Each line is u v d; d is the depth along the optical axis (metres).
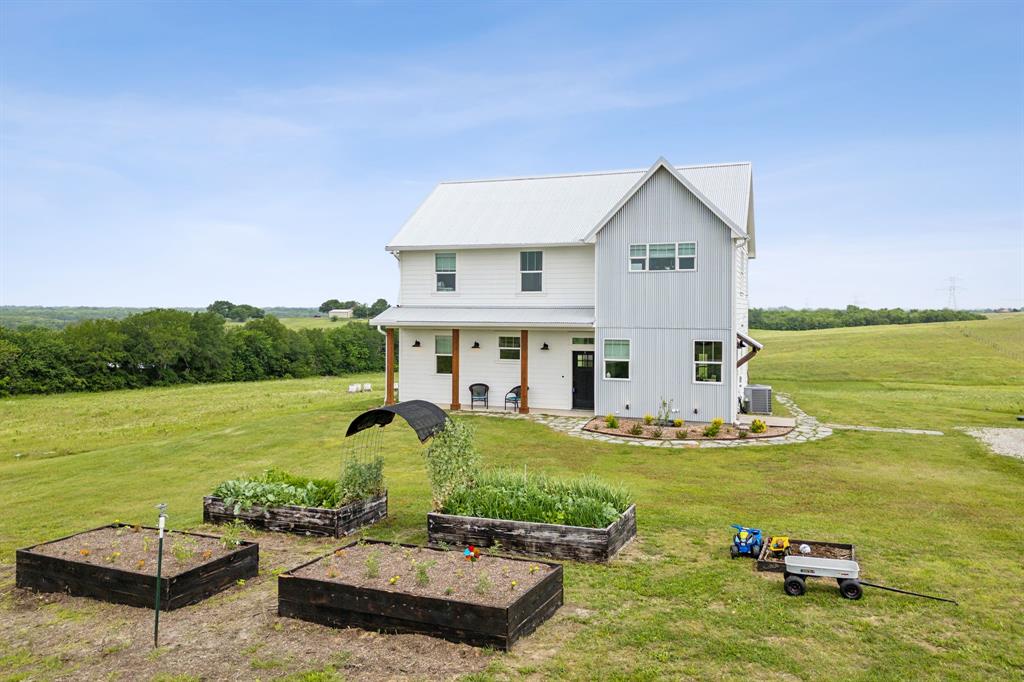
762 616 7.04
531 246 23.75
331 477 15.23
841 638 6.53
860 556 8.97
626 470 15.31
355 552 8.14
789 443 18.17
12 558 9.65
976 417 22.89
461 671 5.91
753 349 20.97
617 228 21.77
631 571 8.45
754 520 10.90
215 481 15.12
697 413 20.98
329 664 6.09
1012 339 56.16
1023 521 10.88
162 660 6.25
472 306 24.88
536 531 9.04
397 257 25.73
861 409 24.97
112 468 17.30
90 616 7.35
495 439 18.95
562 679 5.76
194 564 7.86
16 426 28.78
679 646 6.36
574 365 23.47
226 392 43.81
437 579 7.17
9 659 6.36
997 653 6.23
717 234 20.69
